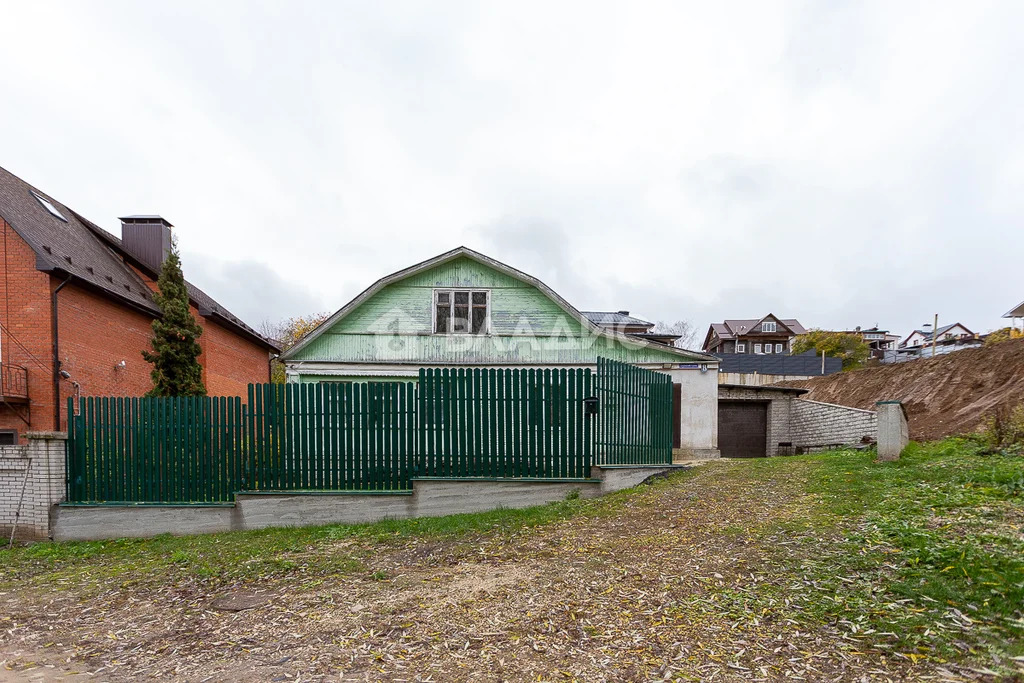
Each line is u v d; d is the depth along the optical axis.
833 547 5.04
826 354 47.91
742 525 6.11
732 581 4.55
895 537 5.07
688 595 4.36
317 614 4.65
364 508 8.55
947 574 4.14
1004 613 3.50
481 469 8.59
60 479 8.79
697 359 14.81
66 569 7.11
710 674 3.18
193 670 3.74
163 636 4.45
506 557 5.89
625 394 9.38
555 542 6.26
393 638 4.02
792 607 3.95
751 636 3.60
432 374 8.66
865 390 19.34
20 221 13.23
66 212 16.80
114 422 8.88
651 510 7.28
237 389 21.33
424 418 8.66
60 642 4.50
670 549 5.57
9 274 12.78
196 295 19.58
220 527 8.62
